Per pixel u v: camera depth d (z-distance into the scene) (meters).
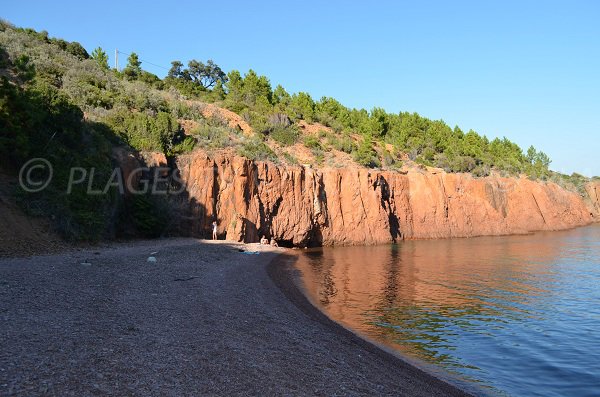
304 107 82.31
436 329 16.83
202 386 8.04
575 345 15.14
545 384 11.71
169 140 41.78
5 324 9.74
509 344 15.16
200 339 10.93
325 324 16.16
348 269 32.72
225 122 56.28
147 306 13.39
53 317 10.77
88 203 27.55
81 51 59.16
